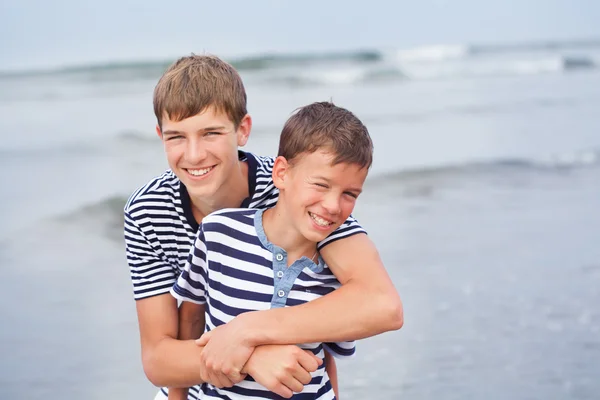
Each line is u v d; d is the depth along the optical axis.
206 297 2.41
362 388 4.30
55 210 7.84
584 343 4.88
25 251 6.76
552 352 4.75
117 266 6.51
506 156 10.17
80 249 6.90
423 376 4.45
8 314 5.39
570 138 11.27
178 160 2.40
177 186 2.53
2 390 4.33
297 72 17.83
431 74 18.55
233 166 2.48
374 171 9.30
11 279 6.09
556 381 4.39
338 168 2.15
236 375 2.21
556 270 6.13
